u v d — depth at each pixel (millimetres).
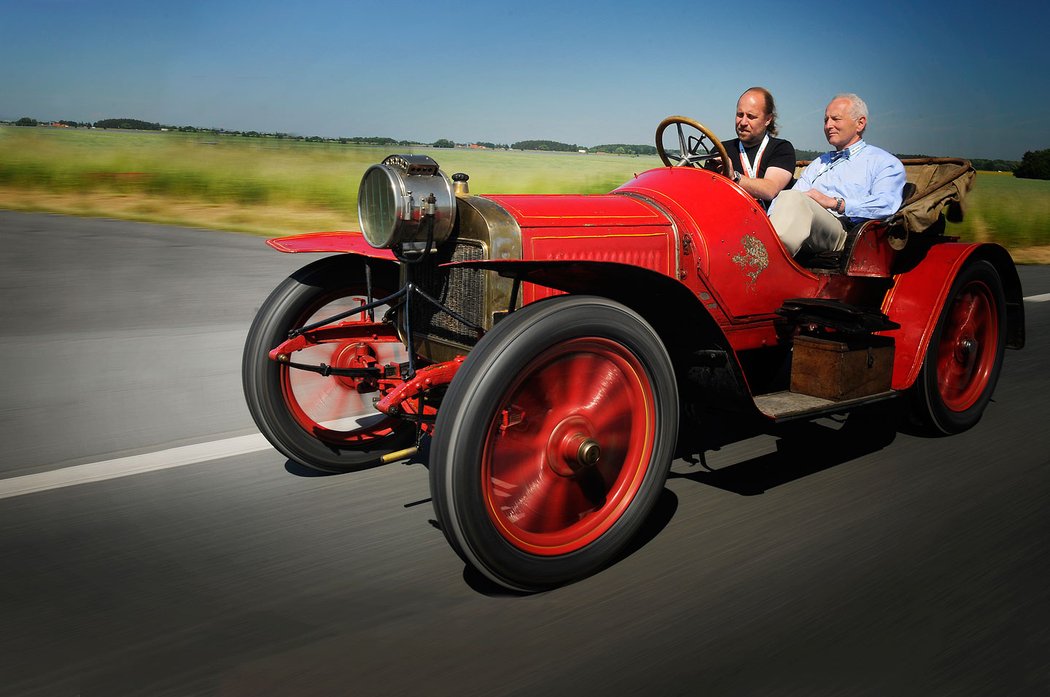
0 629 2264
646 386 2717
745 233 3475
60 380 4848
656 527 3025
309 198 19281
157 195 19203
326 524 3018
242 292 7973
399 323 3520
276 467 3588
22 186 19812
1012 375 5379
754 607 2430
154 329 6281
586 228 3068
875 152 4191
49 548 2768
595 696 2000
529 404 2576
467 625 2330
